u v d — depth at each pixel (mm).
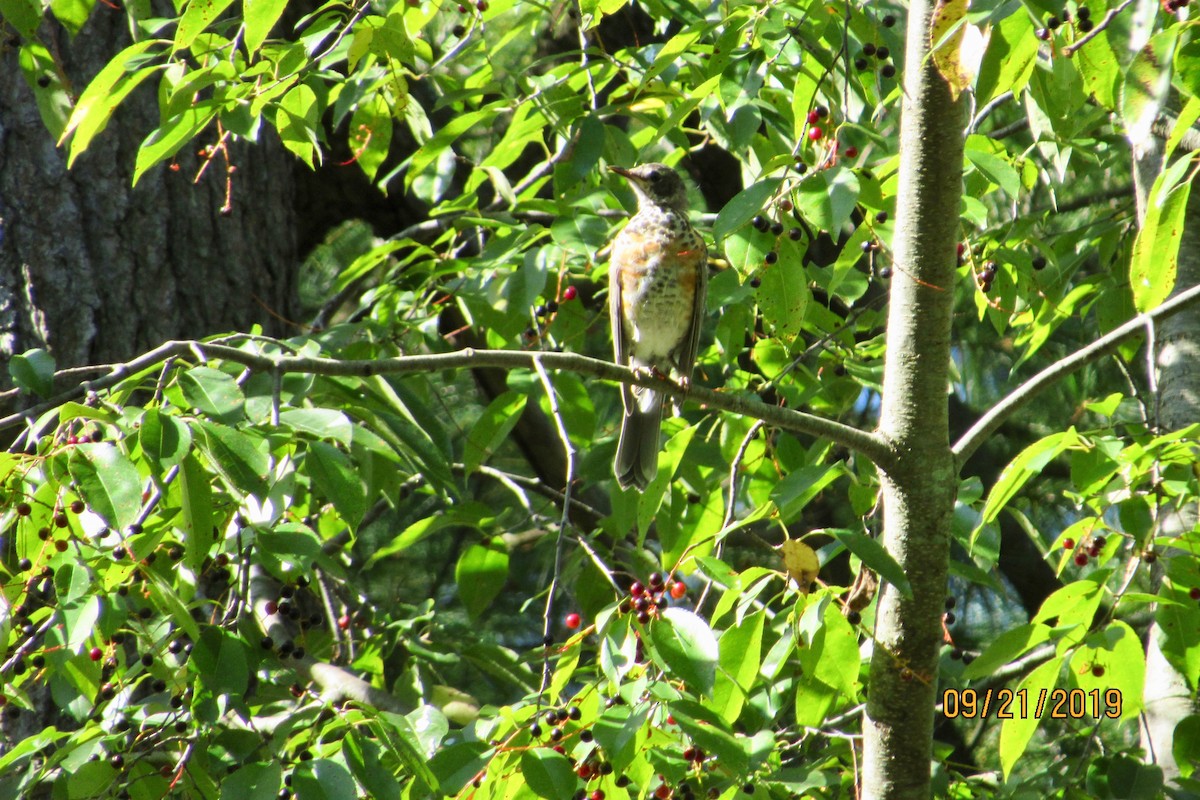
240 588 7020
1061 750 11219
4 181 10211
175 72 7926
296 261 11812
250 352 6711
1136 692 6426
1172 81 6125
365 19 7641
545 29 13234
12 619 6270
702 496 8828
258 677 7969
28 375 5770
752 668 6266
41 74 8789
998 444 13508
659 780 7160
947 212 6844
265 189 11438
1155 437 6805
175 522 6320
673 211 10422
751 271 7180
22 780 7207
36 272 10062
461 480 13594
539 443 13297
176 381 5832
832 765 7805
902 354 7070
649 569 9703
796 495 6340
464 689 13008
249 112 7730
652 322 10359
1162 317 6750
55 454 5395
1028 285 8656
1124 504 6562
